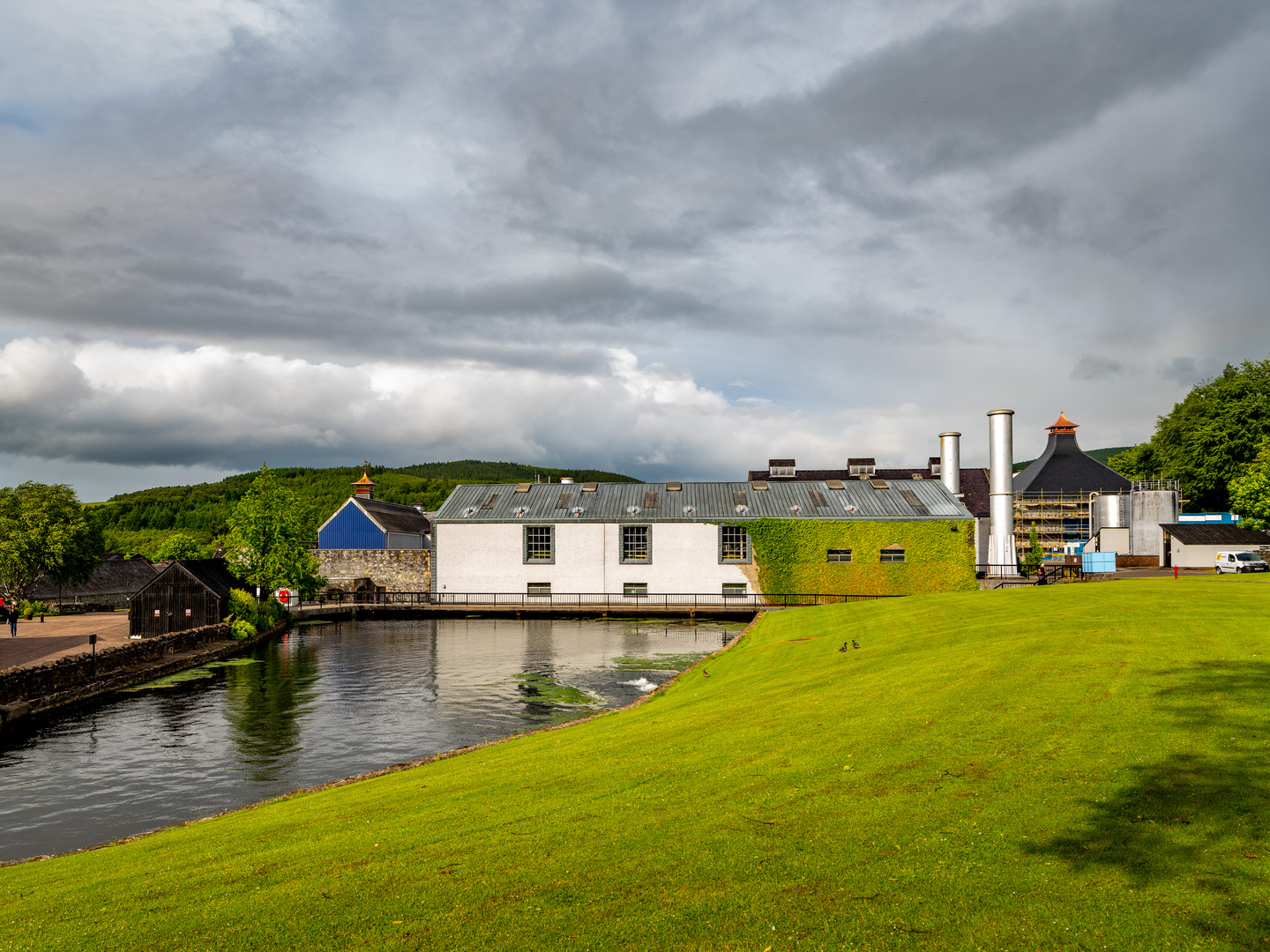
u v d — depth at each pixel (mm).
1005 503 70500
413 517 96125
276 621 57156
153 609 49344
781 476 93562
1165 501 77625
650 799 12461
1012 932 7441
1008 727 14078
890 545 65062
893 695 18297
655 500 69812
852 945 7410
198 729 28406
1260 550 66188
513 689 34188
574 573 67000
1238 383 76688
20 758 24906
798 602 65250
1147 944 7074
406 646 48656
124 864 12438
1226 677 15805
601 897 8773
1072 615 26938
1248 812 9492
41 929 9336
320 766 23562
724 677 29125
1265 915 7340
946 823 10117
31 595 71812
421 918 8617
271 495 62062
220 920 8992
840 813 10859
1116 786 10734
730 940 7660
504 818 12227
